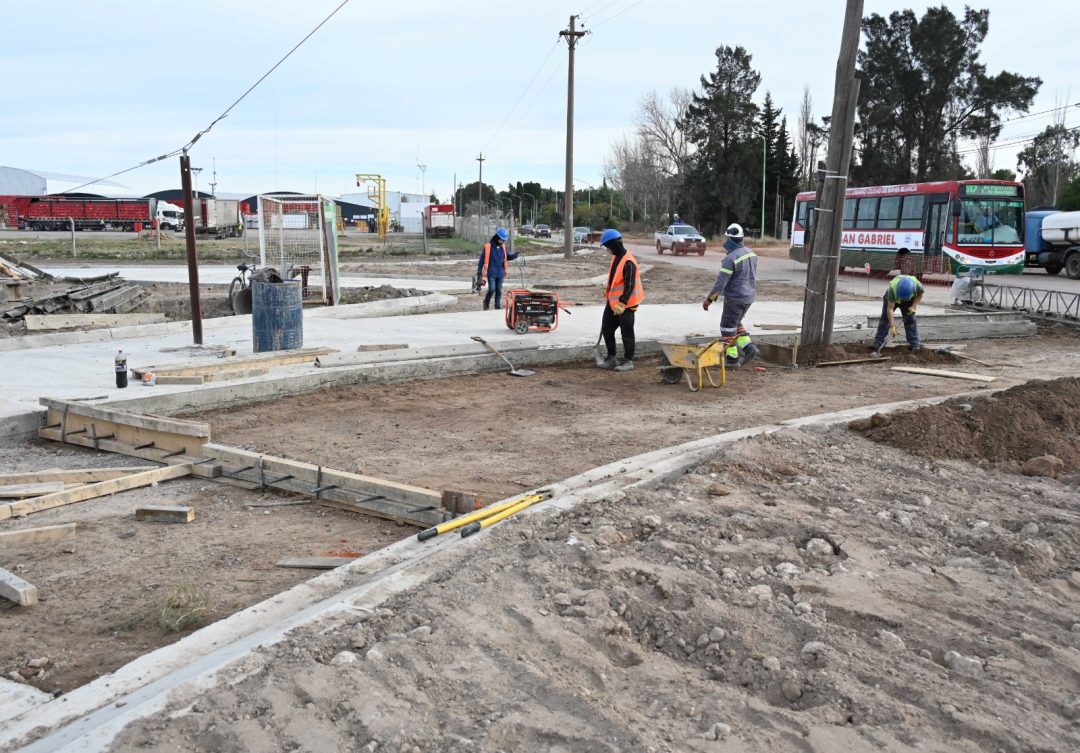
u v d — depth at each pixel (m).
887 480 6.83
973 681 3.86
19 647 4.39
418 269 32.66
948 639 4.23
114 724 3.20
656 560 5.04
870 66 71.50
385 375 11.36
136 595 5.06
